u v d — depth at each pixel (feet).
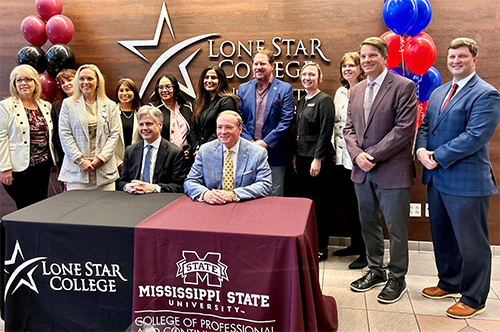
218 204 6.99
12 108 9.71
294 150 10.80
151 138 8.36
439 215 7.79
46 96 11.16
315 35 10.89
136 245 5.86
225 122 7.29
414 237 11.21
